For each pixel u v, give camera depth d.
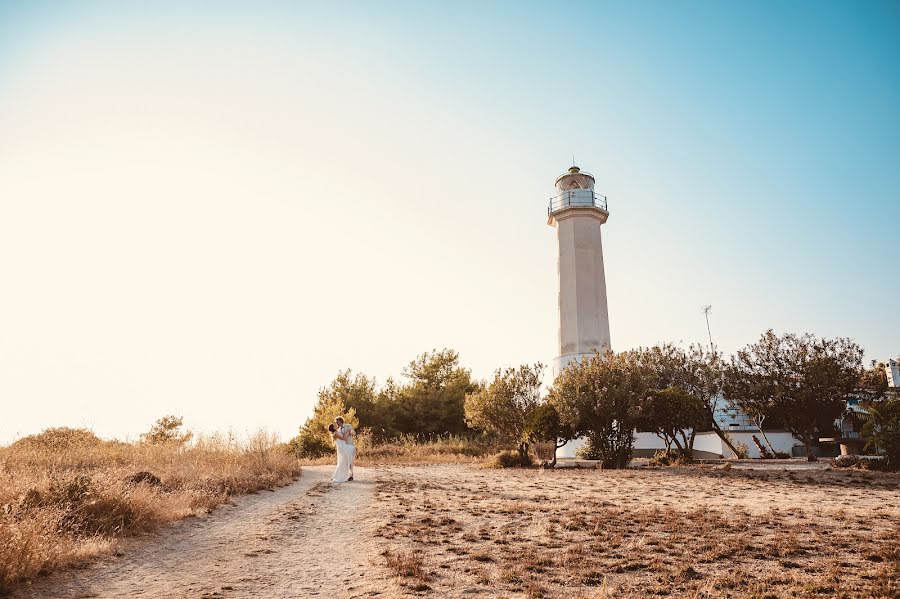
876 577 5.65
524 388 26.75
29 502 7.61
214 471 13.77
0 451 14.05
